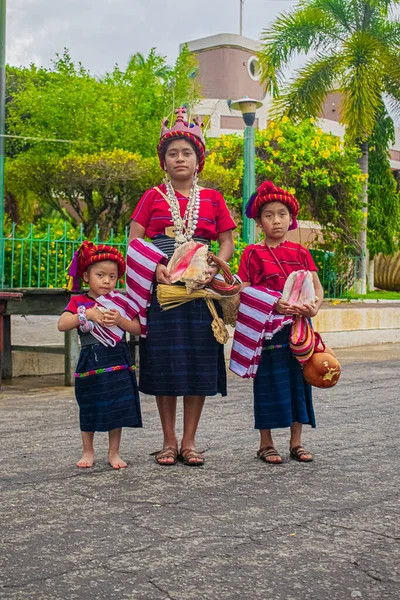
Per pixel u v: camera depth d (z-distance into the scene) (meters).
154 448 4.85
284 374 4.44
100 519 3.34
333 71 17.84
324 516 3.39
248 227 12.08
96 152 15.33
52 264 9.20
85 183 14.88
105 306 4.34
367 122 17.34
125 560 2.85
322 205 16.50
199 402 4.47
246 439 5.16
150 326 4.41
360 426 5.64
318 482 3.99
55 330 9.50
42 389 7.85
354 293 16.83
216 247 9.82
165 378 4.34
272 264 4.51
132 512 3.44
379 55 17.53
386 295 18.48
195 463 4.36
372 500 3.65
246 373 4.43
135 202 15.71
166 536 3.12
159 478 4.06
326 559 2.87
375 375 8.95
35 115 15.80
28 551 2.94
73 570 2.76
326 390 7.64
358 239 17.31
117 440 4.35
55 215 21.94
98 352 4.27
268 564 2.82
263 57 18.25
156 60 16.98
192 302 4.38
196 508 3.50
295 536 3.12
